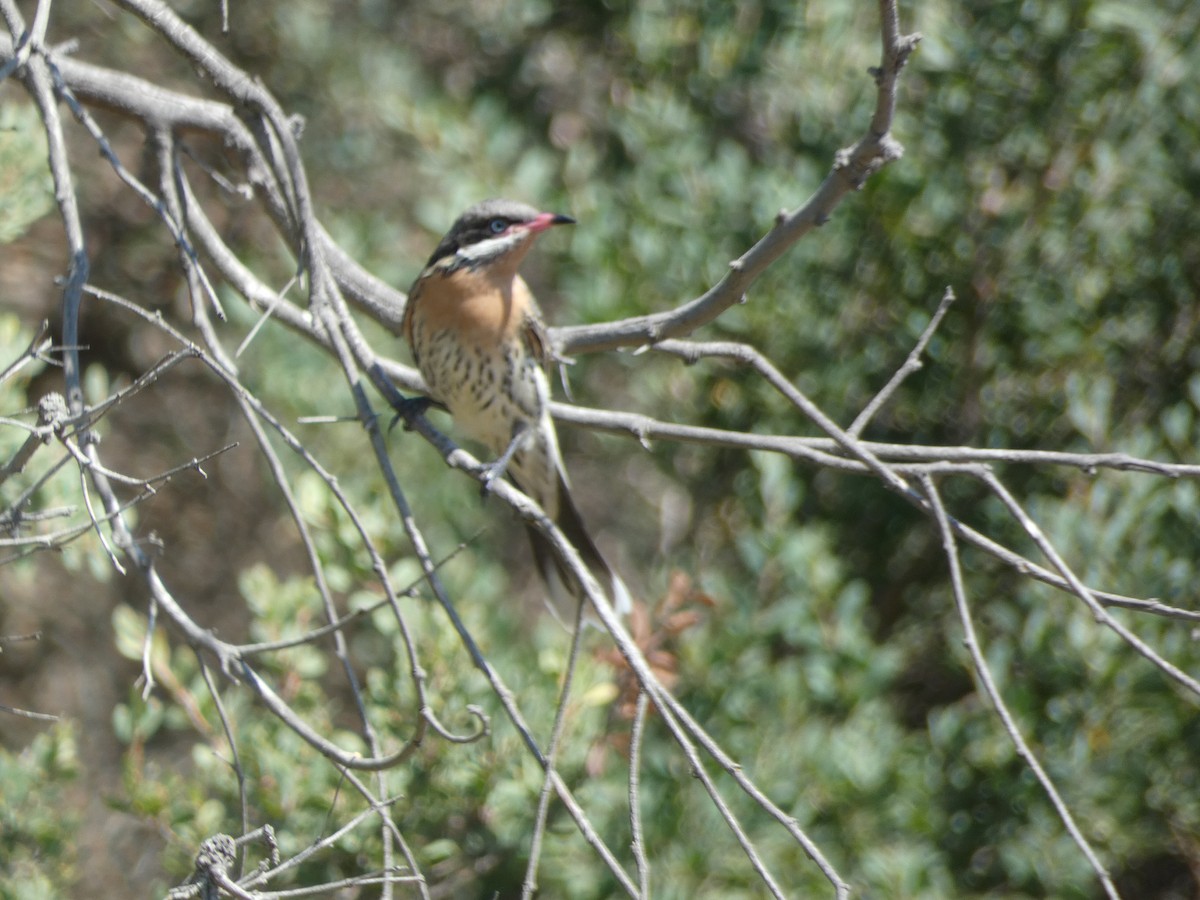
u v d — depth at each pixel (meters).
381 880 5.94
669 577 12.41
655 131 13.78
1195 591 11.70
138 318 18.14
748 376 13.38
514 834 10.09
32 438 6.40
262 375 15.27
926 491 6.75
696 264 13.34
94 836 14.67
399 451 15.27
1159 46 12.68
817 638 11.91
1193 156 12.80
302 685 10.26
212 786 10.49
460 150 14.38
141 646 10.03
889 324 13.38
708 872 10.88
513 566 17.69
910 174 13.09
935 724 12.18
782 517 12.58
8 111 11.12
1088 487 12.27
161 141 9.01
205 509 18.42
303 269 7.41
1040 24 12.90
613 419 8.29
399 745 9.91
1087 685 11.70
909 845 11.45
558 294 16.03
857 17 13.59
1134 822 11.90
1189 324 12.96
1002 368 13.22
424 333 10.11
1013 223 13.03
